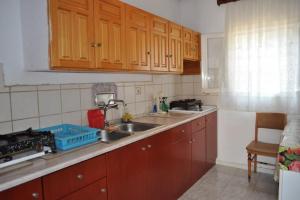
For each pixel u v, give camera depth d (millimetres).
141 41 2238
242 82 3074
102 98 2275
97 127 2082
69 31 1564
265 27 2859
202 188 2787
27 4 1585
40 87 1771
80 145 1607
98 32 1771
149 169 2025
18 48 1642
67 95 1963
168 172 2309
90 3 1702
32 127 1724
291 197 1516
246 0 2955
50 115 1841
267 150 2689
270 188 2748
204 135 3098
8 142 1281
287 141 1663
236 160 3406
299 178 1487
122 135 1951
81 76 2072
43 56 1522
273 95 2898
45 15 1473
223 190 2730
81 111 2080
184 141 2584
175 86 3566
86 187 1451
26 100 1686
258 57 2918
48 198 1244
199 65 3484
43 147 1400
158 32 2488
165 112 3043
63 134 1730
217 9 3338
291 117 2861
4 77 1571
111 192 1640
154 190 2105
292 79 2762
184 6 3596
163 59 2580
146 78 2910
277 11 2785
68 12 1557
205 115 3094
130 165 1807
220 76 3283
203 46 3422
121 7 1988
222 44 3340
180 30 2918
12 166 1229
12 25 1610
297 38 2705
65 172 1326
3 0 1566
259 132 3158
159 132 2131
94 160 1500
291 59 2748
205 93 3562
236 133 3367
